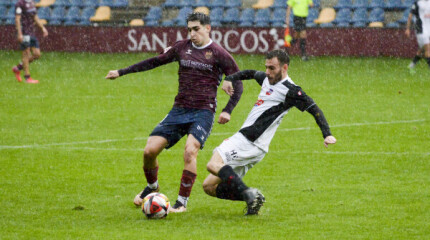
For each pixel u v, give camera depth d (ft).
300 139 123.95
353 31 269.44
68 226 69.26
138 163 104.94
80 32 300.81
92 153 112.47
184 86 78.18
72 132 131.64
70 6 321.52
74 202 80.59
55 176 95.50
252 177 94.73
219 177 70.79
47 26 304.50
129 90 191.62
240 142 72.43
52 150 114.52
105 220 71.82
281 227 68.74
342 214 74.23
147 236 65.10
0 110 156.66
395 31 263.29
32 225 69.62
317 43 274.77
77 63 258.57
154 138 76.84
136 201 77.97
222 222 70.90
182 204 76.33
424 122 139.85
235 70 78.13
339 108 158.81
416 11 214.28
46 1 324.60
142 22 304.71
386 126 135.95
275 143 120.26
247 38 278.87
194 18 77.20
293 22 270.67
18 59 272.31
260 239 64.34
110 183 91.50
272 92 72.38
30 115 150.51
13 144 119.44
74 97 177.37
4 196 83.41
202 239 64.08
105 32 297.53
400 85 194.80
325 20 281.74
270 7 293.23
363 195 83.46
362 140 122.21
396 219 71.82
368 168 99.91
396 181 91.30
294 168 100.53
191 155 75.41
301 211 75.72
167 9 312.09
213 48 77.61
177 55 79.10
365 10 279.49
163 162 105.91
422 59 254.47
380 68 232.73
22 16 198.90
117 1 319.68
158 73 233.35
